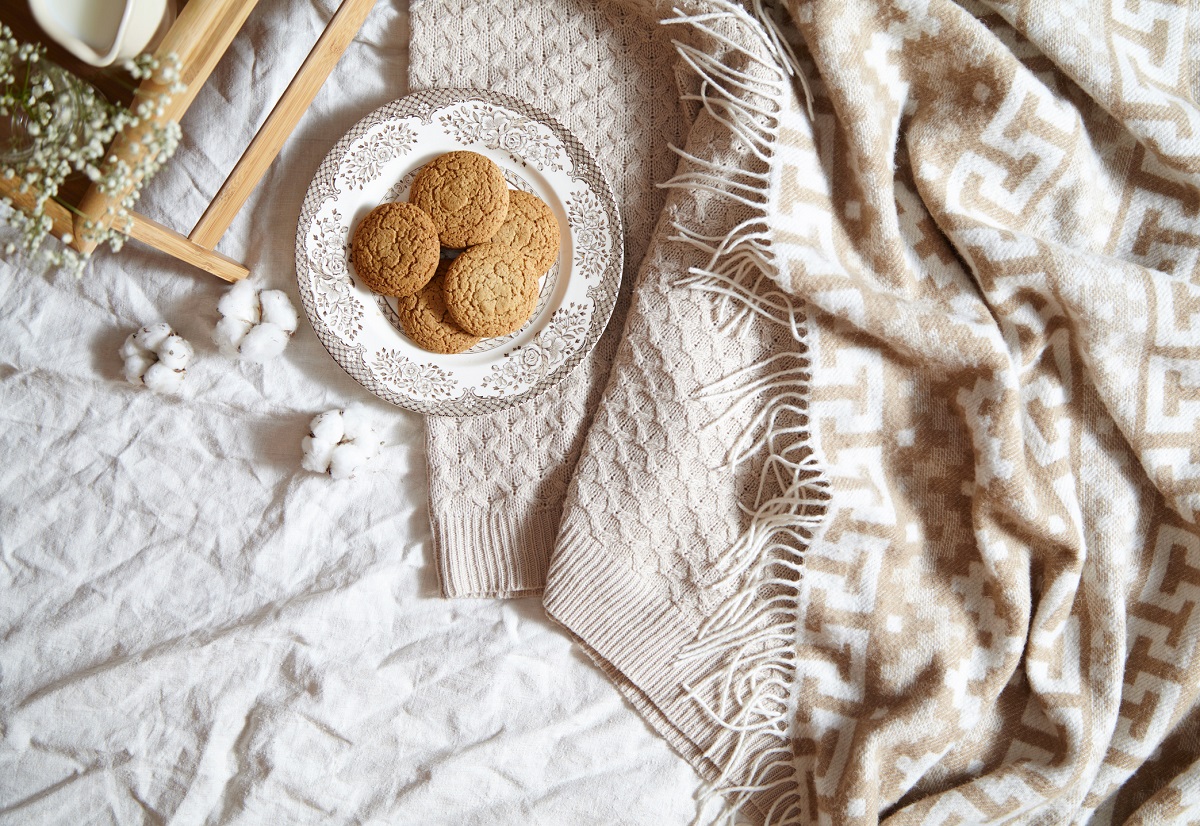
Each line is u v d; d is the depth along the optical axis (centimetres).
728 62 98
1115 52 97
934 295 100
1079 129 98
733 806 101
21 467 103
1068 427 101
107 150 88
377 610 103
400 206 97
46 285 103
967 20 96
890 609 100
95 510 103
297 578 103
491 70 102
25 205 88
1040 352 100
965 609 100
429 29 101
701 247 98
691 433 99
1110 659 98
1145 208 100
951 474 101
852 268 99
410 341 100
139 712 102
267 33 102
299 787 101
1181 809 97
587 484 100
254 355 100
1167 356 97
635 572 100
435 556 102
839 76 96
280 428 103
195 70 88
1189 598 99
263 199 103
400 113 99
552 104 102
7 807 101
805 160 98
